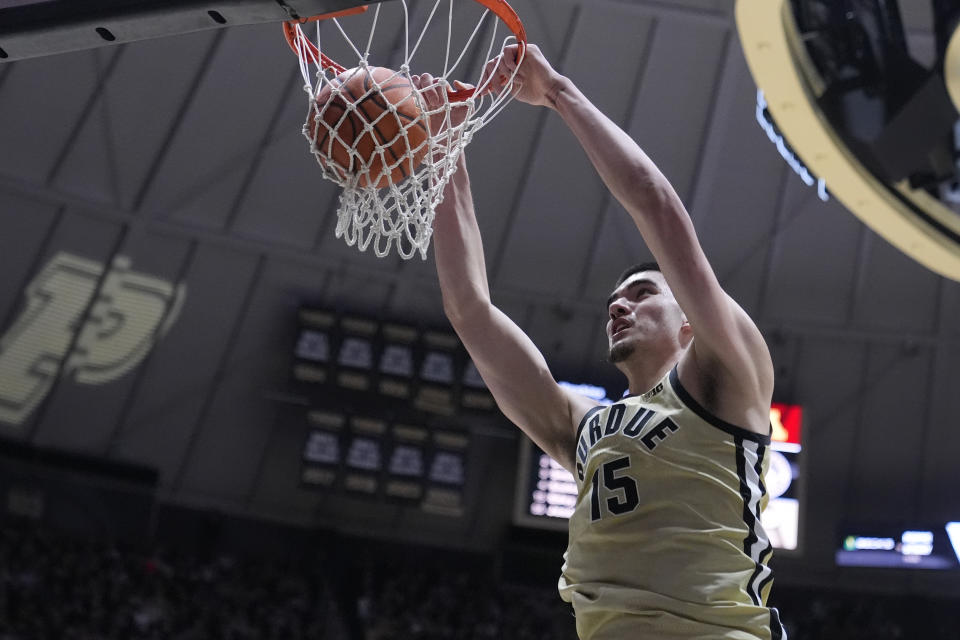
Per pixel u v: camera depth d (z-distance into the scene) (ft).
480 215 54.75
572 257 56.29
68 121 48.42
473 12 46.29
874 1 24.02
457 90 10.09
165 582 53.36
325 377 55.47
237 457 57.06
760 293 57.47
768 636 7.13
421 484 56.18
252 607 54.60
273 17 9.43
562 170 53.57
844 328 58.49
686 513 7.23
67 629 48.21
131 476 54.80
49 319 51.60
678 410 7.52
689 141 51.88
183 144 50.31
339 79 10.06
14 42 10.30
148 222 51.96
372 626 55.98
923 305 57.62
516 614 58.44
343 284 56.54
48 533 51.90
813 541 61.31
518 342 9.30
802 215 54.34
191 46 47.37
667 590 7.07
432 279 57.00
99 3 9.73
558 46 49.21
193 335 54.80
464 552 60.49
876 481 61.31
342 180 10.03
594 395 57.52
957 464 60.34
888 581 61.05
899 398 60.03
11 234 49.90
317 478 55.31
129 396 54.29
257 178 52.31
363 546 59.52
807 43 23.67
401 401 56.75
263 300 55.67
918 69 23.99
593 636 7.34
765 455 7.60
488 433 58.95
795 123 24.36
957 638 59.36
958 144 24.58
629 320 8.50
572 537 7.89
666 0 48.19
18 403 51.96
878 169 24.73
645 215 7.48
